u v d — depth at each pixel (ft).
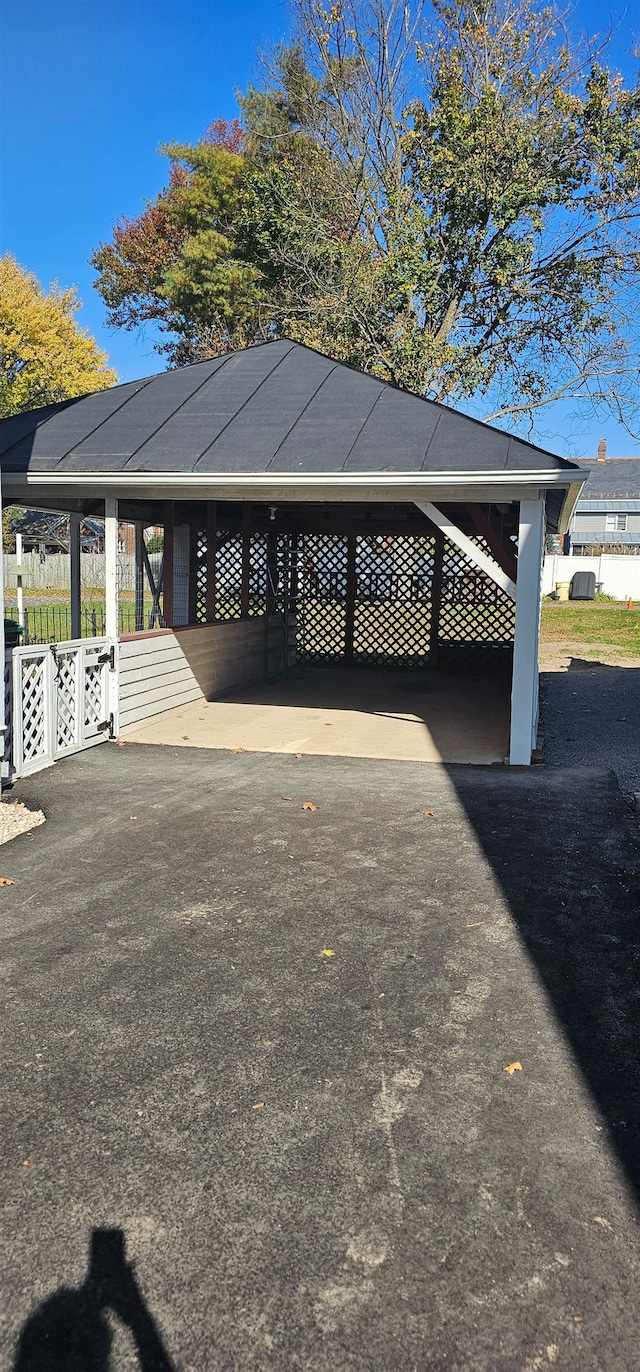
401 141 69.31
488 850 17.26
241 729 29.63
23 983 11.64
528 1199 7.80
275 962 12.33
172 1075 9.62
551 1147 8.51
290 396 29.09
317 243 70.85
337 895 14.84
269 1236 7.34
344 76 72.08
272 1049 10.14
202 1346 6.33
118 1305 6.67
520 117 64.39
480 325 70.54
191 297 89.92
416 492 24.94
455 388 67.87
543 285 68.33
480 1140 8.61
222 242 86.17
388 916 13.98
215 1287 6.83
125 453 26.16
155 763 24.38
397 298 65.16
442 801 20.85
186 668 33.30
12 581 94.27
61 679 24.62
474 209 64.75
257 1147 8.46
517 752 25.00
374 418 26.91
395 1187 7.93
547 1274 6.98
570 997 11.47
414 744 27.73
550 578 109.50
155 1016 10.84
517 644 24.84
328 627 47.91
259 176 72.49
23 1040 10.27
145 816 19.27
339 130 72.90
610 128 62.75
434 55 67.72
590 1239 7.35
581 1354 6.29
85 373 111.86
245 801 20.58
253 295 79.92
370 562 46.70
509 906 14.46
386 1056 10.03
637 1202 7.79
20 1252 7.17
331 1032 10.52
